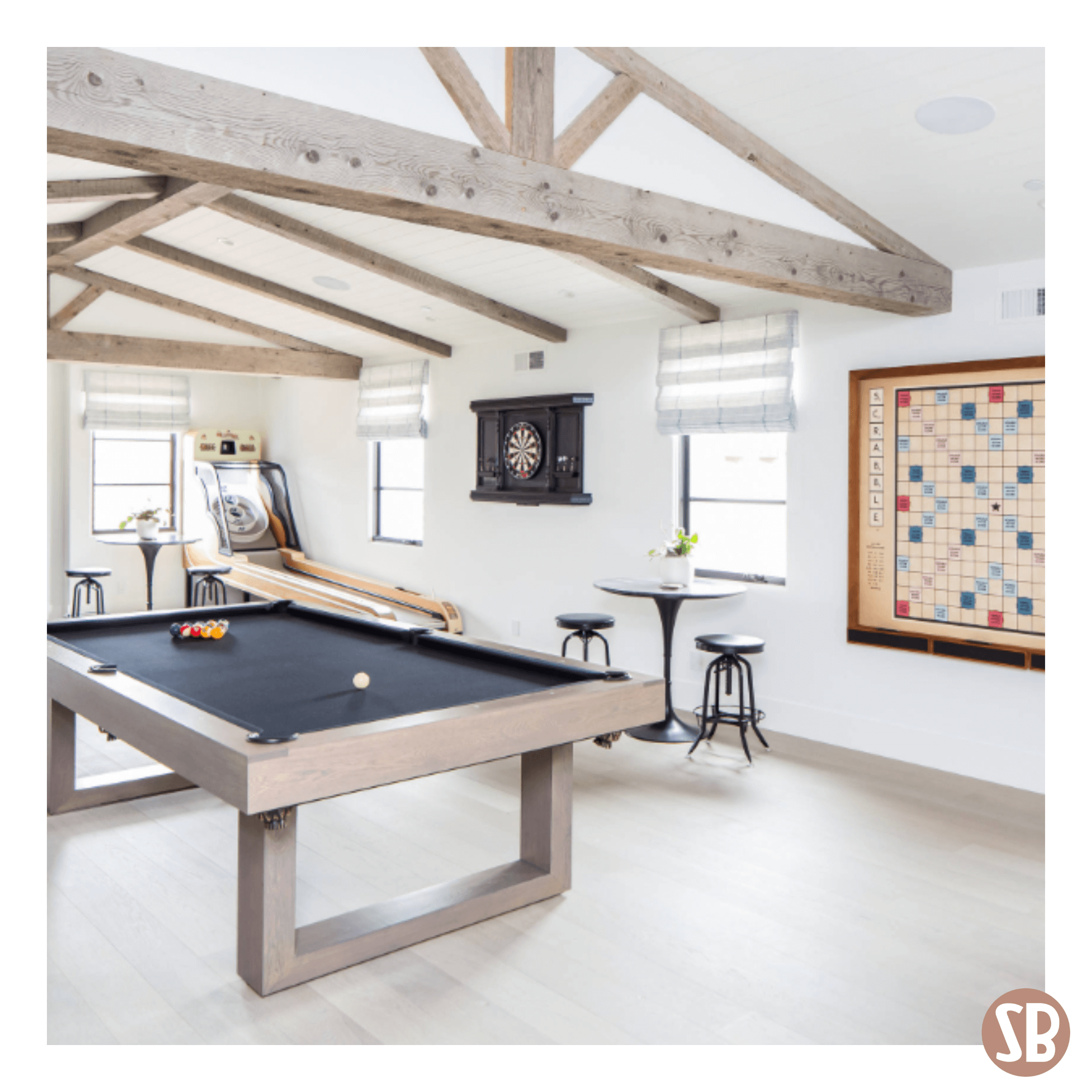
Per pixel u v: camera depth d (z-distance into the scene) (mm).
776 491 5746
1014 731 4617
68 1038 2537
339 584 8766
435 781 4688
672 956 3020
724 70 3518
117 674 3402
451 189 2977
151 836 3951
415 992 2801
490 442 7246
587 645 5773
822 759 5059
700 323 5754
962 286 4711
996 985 2852
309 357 8469
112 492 9375
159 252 6465
